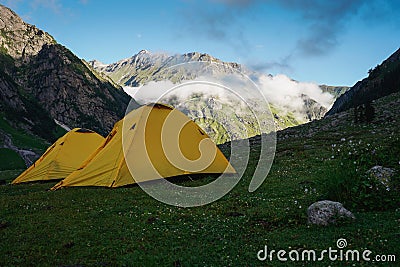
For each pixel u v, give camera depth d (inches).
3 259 339.6
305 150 1248.8
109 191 687.7
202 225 437.4
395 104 2246.6
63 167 960.3
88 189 719.1
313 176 709.9
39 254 350.0
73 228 437.1
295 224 414.6
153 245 369.1
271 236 382.9
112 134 846.5
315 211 412.8
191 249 352.5
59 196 655.8
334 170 516.7
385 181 486.9
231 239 382.0
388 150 650.8
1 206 577.3
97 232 419.5
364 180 483.8
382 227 374.3
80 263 327.9
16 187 861.2
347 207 455.8
